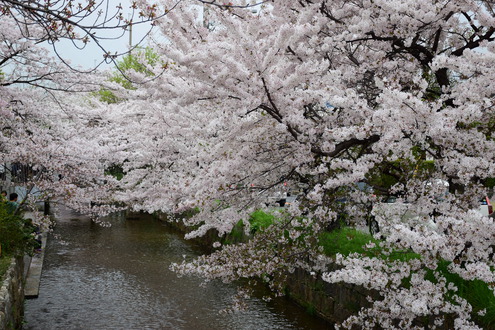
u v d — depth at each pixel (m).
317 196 5.17
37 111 10.89
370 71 7.30
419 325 6.16
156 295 10.62
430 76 7.54
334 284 8.50
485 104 4.62
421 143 4.89
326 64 5.21
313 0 6.16
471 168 4.66
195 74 5.01
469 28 7.17
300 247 7.59
